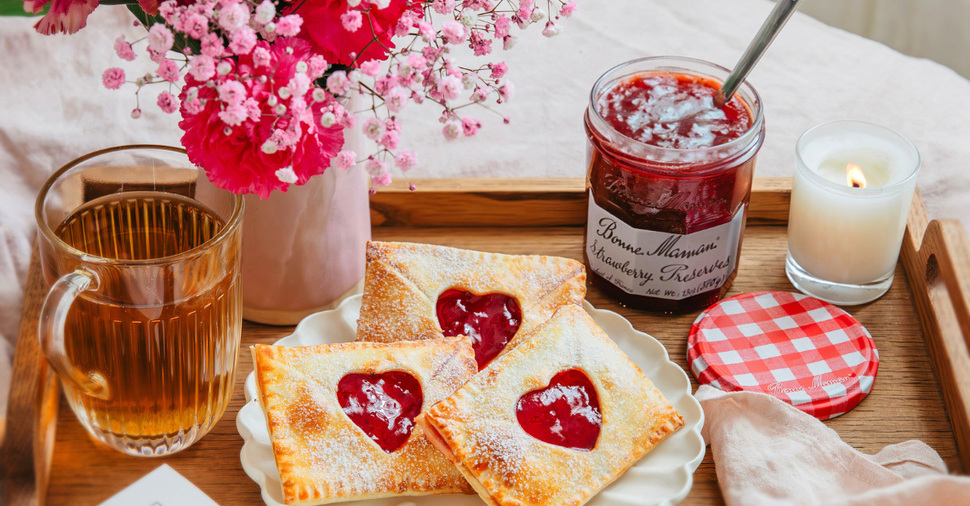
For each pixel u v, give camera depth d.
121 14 1.12
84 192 0.79
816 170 0.89
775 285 0.92
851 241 0.88
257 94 0.71
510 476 0.77
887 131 0.90
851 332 0.88
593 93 0.86
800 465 0.80
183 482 0.80
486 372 0.80
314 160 0.73
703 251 0.86
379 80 0.73
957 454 0.83
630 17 1.17
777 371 0.86
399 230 0.95
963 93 1.10
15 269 0.99
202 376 0.79
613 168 0.85
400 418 0.79
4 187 1.03
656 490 0.78
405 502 0.78
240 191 0.72
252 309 0.87
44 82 1.07
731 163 0.83
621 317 0.85
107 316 0.76
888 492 0.77
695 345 0.87
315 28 0.72
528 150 1.05
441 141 1.06
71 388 0.79
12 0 1.12
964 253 0.87
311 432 0.78
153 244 0.81
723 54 1.13
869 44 1.15
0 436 0.79
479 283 0.84
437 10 0.75
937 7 1.32
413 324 0.83
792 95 1.10
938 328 0.86
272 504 0.77
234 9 0.69
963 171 1.03
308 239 0.84
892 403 0.85
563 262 0.86
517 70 1.12
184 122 0.72
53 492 0.80
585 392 0.80
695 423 0.81
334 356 0.80
